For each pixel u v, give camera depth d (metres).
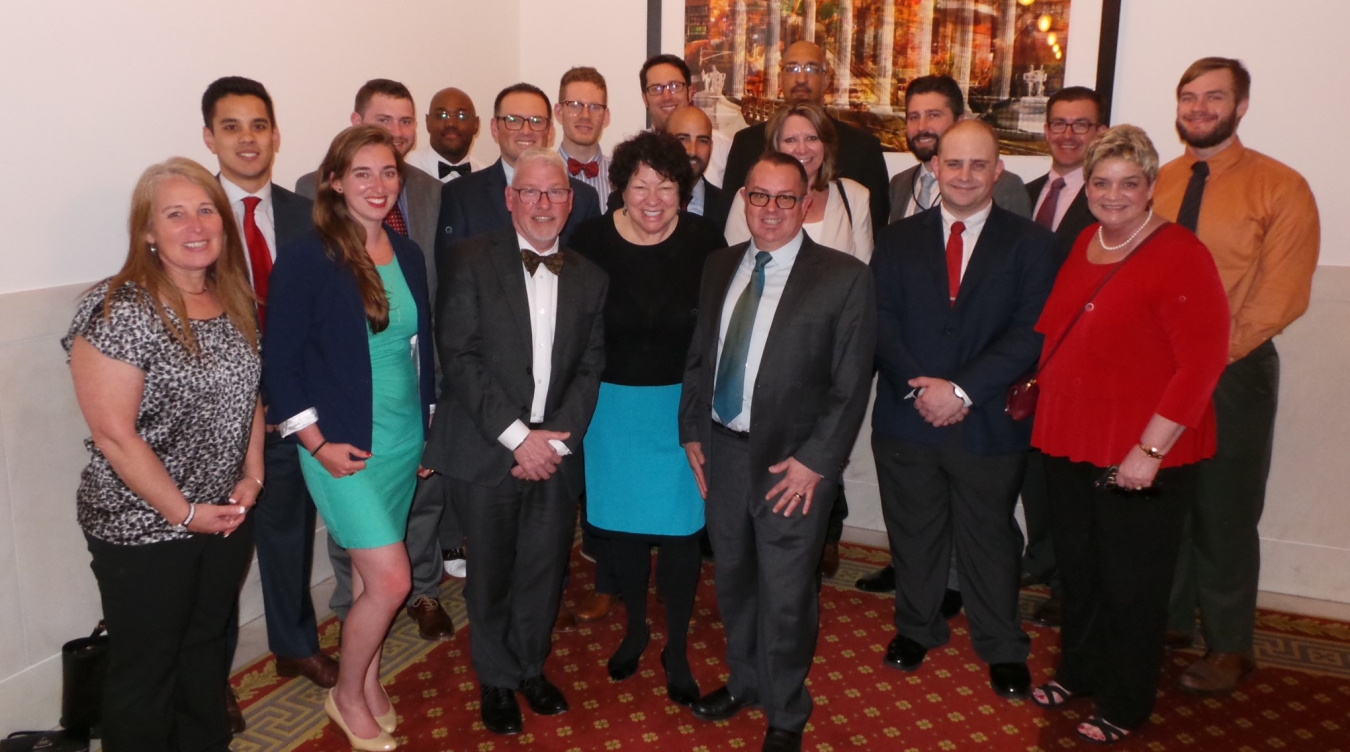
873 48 4.18
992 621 3.05
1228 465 3.07
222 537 2.38
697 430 2.71
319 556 3.84
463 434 2.67
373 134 2.44
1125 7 3.78
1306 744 2.81
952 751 2.77
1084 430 2.63
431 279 3.38
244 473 2.47
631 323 2.74
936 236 2.89
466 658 3.26
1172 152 3.81
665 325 2.74
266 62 3.49
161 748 2.38
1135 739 2.83
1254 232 2.97
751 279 2.55
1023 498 3.69
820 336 2.49
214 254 2.24
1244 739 2.83
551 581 2.84
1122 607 2.69
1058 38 3.89
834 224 3.19
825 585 3.86
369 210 2.45
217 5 3.26
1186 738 2.84
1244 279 3.01
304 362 2.46
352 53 3.88
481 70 4.62
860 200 3.36
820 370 2.52
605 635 3.42
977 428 2.86
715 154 4.45
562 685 3.09
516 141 3.50
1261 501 3.12
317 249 2.41
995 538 2.98
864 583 3.79
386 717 2.82
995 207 2.87
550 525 2.78
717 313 2.60
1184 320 2.44
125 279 2.16
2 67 2.62
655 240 2.79
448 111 3.95
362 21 3.91
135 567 2.24
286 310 2.40
